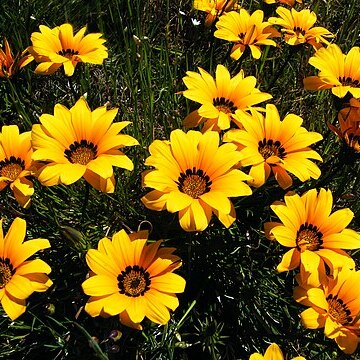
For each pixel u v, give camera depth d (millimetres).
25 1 740
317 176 482
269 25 629
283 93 733
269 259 613
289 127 503
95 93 714
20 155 501
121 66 733
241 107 528
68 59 563
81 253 528
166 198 447
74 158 474
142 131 675
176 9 791
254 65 760
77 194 613
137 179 634
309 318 454
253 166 476
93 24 775
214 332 538
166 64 701
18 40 695
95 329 546
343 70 563
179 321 541
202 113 498
